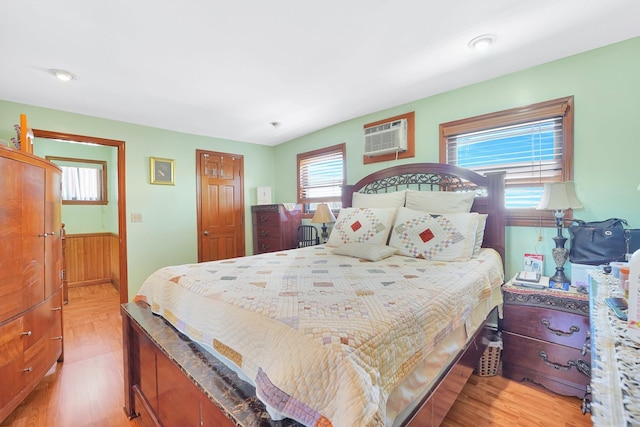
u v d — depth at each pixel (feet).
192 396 3.79
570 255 6.78
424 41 6.33
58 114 10.11
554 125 7.44
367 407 2.48
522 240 7.80
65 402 6.13
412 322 3.62
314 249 9.04
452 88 8.87
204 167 13.82
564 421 5.45
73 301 12.93
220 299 4.31
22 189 5.86
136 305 6.01
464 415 5.65
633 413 1.60
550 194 6.62
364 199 9.98
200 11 5.22
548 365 6.32
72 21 5.39
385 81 8.30
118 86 8.26
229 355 3.70
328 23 5.66
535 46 6.59
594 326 2.96
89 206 15.76
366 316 3.48
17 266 5.70
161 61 6.95
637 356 2.29
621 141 6.45
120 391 6.53
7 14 5.13
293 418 2.75
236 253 14.82
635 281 2.63
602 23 5.78
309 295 4.32
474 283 5.51
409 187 10.05
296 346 3.00
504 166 8.25
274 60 7.02
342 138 12.24
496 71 7.79
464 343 5.11
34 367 6.16
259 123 12.05
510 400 6.08
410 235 7.71
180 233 13.05
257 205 14.62
